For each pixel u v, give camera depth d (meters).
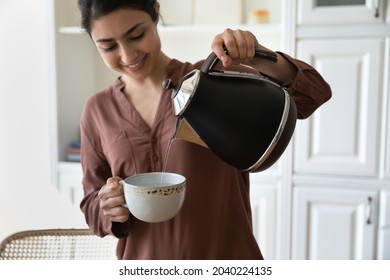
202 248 0.85
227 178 0.86
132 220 0.87
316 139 1.60
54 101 1.88
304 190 1.63
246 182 0.94
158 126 0.83
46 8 1.83
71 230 1.12
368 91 1.53
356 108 1.55
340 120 1.57
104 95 0.91
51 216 2.23
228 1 1.85
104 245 1.12
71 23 1.94
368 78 1.52
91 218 0.88
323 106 1.57
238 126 0.64
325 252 1.63
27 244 1.09
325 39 1.54
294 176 1.63
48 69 1.87
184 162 0.83
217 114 0.64
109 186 0.78
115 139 0.86
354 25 1.52
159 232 0.85
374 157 1.54
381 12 1.49
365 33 1.51
